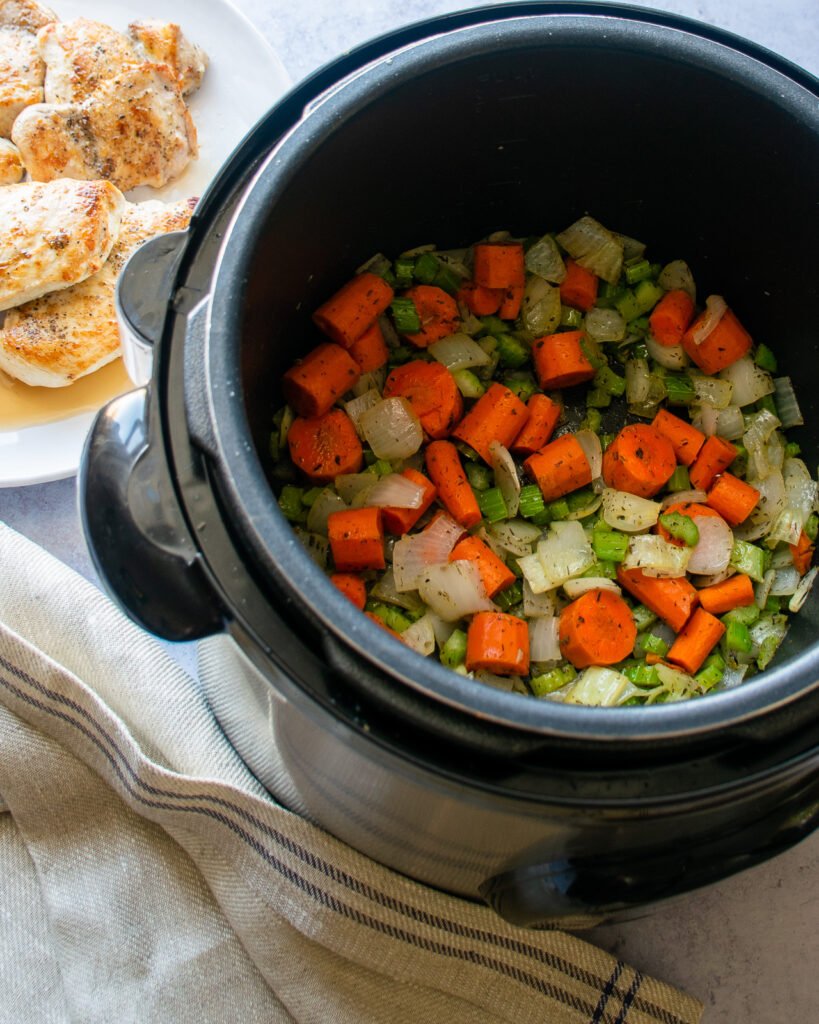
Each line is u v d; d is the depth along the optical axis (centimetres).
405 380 63
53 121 70
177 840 62
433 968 60
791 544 61
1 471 66
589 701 58
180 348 50
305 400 61
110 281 69
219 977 62
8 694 62
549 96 58
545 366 63
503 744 46
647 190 62
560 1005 61
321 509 61
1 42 72
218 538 48
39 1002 62
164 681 64
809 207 58
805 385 63
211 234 51
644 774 47
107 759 62
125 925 62
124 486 48
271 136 54
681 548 60
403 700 47
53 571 65
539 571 60
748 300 63
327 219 58
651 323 64
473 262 65
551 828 48
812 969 63
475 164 61
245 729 61
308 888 60
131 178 72
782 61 55
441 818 51
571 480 62
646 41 54
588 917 55
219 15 72
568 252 64
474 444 62
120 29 73
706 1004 63
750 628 61
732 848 51
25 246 67
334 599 46
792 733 47
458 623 60
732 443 63
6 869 64
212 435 48
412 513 60
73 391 68
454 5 75
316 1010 61
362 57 55
